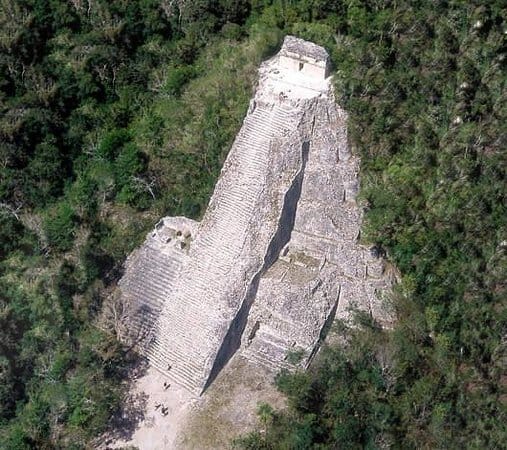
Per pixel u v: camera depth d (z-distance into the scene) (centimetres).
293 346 5669
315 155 5762
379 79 5775
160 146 6406
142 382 5588
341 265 5806
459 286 5469
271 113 5856
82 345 5656
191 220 6200
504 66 5862
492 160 5522
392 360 5384
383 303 5706
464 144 5572
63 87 6644
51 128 6462
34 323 5719
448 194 5531
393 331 5588
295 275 5766
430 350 5453
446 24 6075
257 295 5756
